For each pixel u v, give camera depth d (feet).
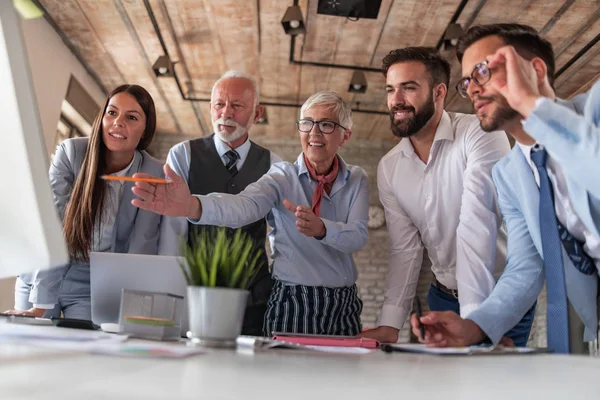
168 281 4.83
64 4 16.76
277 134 26.73
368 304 25.44
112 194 7.63
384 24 17.19
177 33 18.28
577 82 20.03
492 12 16.28
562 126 3.87
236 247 3.40
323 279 7.41
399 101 7.50
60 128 20.84
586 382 2.09
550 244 4.49
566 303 4.34
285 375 1.99
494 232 6.66
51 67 17.98
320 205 7.55
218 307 3.22
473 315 4.36
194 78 21.44
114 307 4.86
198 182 8.37
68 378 1.57
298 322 7.30
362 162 26.76
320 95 7.63
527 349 3.96
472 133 7.23
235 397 1.42
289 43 18.60
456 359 3.25
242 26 17.74
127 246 7.85
